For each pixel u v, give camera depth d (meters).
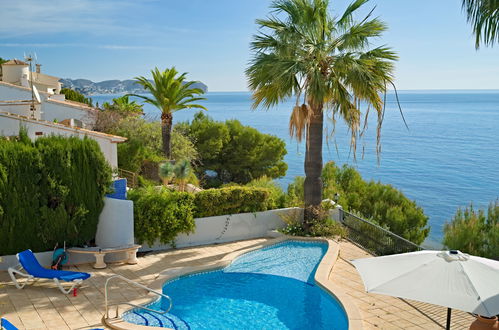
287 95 17.39
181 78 30.12
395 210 24.03
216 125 44.62
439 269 7.07
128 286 12.92
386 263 7.66
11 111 23.97
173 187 21.56
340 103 17.73
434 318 11.06
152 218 16.09
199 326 10.80
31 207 13.91
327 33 17.73
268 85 17.64
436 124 187.75
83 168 14.52
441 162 97.75
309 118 17.44
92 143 14.73
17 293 12.10
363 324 10.55
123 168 25.25
